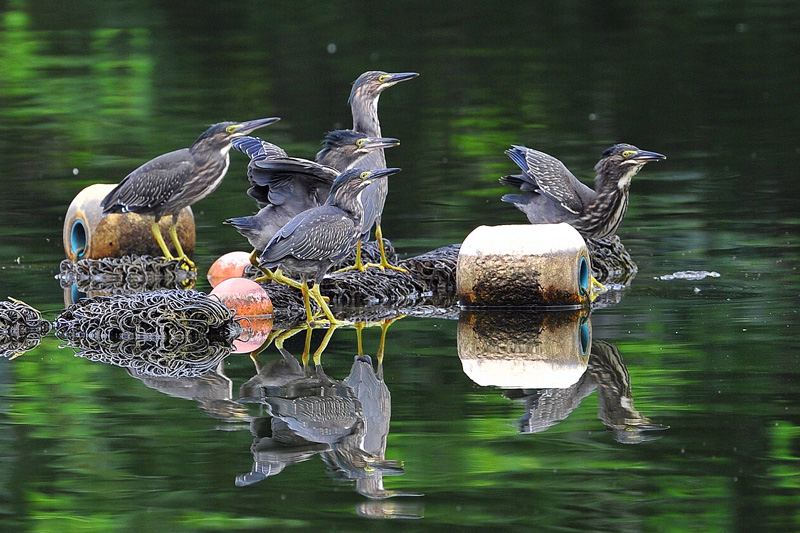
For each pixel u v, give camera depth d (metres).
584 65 35.84
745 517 8.29
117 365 12.41
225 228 19.67
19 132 27.75
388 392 11.22
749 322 13.47
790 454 9.39
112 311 13.82
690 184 21.75
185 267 17.31
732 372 11.51
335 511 8.47
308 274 14.23
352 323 14.33
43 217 20.23
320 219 14.01
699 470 9.09
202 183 17.20
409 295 15.96
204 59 37.53
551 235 14.73
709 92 31.44
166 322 13.63
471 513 8.41
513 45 39.44
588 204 16.53
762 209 19.70
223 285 14.72
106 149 25.67
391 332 13.77
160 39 41.00
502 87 32.81
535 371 11.84
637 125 27.50
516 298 14.76
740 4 46.00
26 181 22.91
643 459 9.34
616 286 15.70
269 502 8.65
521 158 17.00
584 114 28.97
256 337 13.68
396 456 9.48
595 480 8.95
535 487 8.83
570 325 13.78
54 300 15.50
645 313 14.12
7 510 8.57
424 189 21.77
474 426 10.16
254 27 43.12
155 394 11.29
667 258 17.03
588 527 8.17
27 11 45.84
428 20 44.31
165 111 30.19
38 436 10.05
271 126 28.03
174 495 8.78
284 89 32.84
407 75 17.64
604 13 44.88
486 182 22.23
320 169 14.57
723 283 15.51
